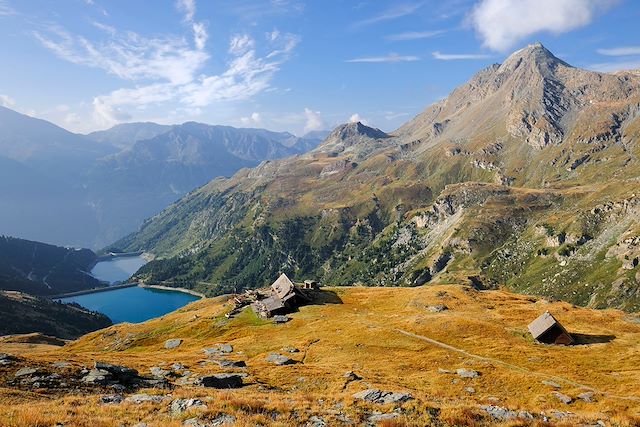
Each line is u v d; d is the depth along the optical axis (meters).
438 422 31.19
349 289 153.38
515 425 31.06
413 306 120.94
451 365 71.81
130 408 32.31
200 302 181.12
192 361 75.44
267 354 84.69
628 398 53.44
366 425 30.50
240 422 28.08
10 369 48.00
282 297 131.00
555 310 111.75
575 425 31.84
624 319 103.62
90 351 128.38
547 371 68.38
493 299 128.62
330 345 88.69
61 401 35.09
